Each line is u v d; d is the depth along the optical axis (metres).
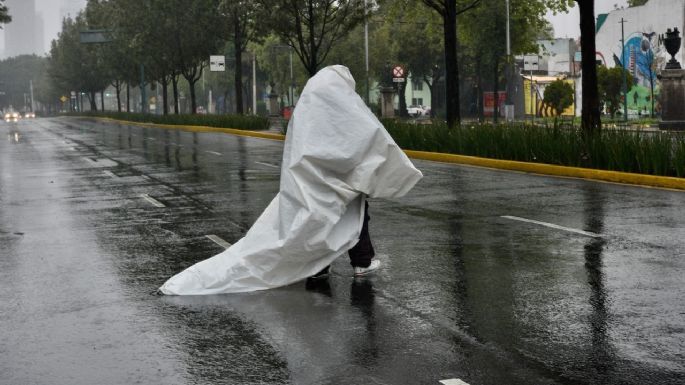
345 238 7.04
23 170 21.94
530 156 19.36
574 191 14.16
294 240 6.76
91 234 10.49
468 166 20.42
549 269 7.54
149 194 15.21
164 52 54.41
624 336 5.42
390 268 7.74
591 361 4.93
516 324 5.75
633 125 36.81
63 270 8.15
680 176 14.91
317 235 6.78
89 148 31.72
